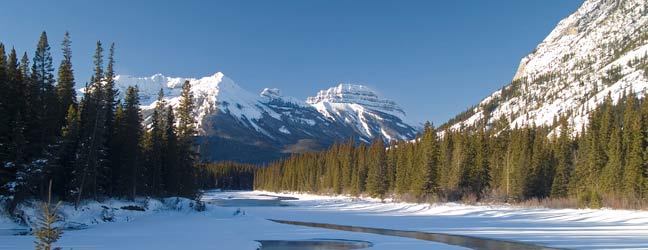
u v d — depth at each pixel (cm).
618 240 3881
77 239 3475
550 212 6875
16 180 4100
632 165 7262
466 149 9619
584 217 6147
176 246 3228
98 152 5378
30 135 4525
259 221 5441
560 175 8656
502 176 9156
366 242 3800
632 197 6981
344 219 6288
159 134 7025
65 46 5688
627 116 9256
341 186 13612
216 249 3144
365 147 13962
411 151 10625
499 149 9969
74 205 4944
